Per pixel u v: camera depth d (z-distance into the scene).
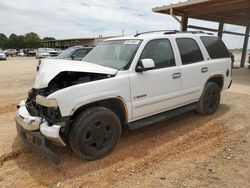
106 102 3.77
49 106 3.21
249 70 17.66
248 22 19.05
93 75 3.65
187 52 4.92
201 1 11.88
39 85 3.44
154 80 4.17
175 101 4.66
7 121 5.39
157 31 4.95
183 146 4.10
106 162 3.58
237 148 3.99
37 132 3.42
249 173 3.25
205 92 5.38
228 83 6.06
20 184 3.08
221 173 3.26
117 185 3.03
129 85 3.83
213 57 5.55
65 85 3.60
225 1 11.88
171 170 3.35
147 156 3.75
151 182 3.07
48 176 3.25
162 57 4.41
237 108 6.35
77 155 3.55
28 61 30.86
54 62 3.80
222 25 17.59
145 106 4.11
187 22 15.07
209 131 4.74
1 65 22.36
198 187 2.96
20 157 3.76
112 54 4.34
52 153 3.24
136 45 4.13
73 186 3.03
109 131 3.71
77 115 3.47
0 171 3.38
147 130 4.79
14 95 8.01
